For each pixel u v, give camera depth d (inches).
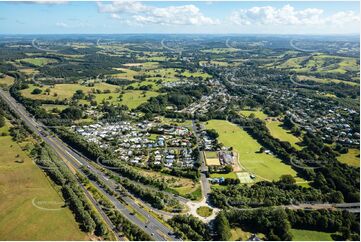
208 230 7790.4
